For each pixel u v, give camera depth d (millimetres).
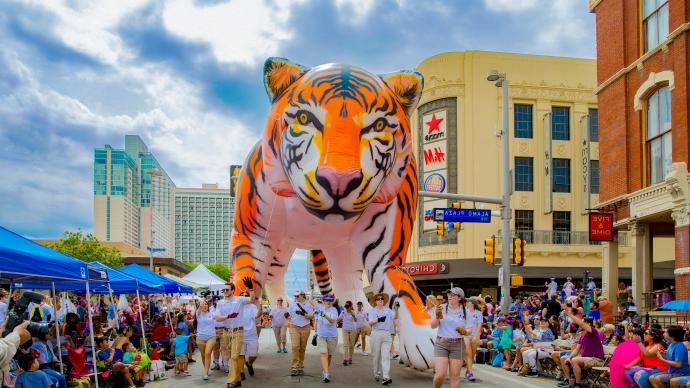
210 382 11023
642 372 8992
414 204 11250
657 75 17516
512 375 12078
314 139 8875
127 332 11766
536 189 35250
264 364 13133
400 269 10688
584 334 10484
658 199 17094
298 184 8977
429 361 9680
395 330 13992
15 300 15562
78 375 9961
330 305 10844
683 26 16203
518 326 13570
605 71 20219
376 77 9508
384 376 10273
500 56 35625
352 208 8820
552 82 35875
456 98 35500
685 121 16078
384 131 9141
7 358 6625
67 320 11492
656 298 18203
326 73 9195
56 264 8547
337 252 13812
